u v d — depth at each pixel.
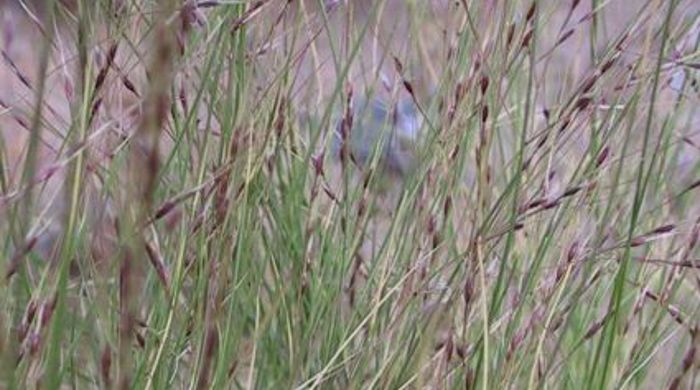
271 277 3.12
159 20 1.49
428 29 3.26
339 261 2.76
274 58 2.79
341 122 2.85
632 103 2.59
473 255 2.48
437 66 3.23
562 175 3.08
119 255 2.12
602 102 2.83
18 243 2.17
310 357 2.66
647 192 3.01
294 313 2.79
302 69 3.33
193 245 2.59
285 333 2.86
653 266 2.99
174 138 2.60
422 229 2.63
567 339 2.98
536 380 2.58
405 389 2.48
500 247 2.88
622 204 2.80
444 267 2.54
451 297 2.48
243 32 2.55
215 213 2.45
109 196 2.46
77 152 1.97
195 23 2.50
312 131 3.05
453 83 2.77
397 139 3.10
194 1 2.31
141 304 2.64
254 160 2.53
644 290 2.67
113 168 2.42
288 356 2.83
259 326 2.65
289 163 2.95
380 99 3.35
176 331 2.62
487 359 2.37
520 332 2.48
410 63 3.11
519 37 2.66
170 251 2.64
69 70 2.76
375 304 2.58
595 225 2.77
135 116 2.42
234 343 2.55
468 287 2.41
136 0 2.64
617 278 2.46
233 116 2.56
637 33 2.62
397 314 2.56
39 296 2.16
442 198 2.67
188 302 2.58
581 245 2.55
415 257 2.63
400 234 2.74
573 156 3.06
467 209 2.74
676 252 2.84
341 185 2.92
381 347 2.70
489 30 2.70
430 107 2.99
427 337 2.32
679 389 2.59
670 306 2.81
